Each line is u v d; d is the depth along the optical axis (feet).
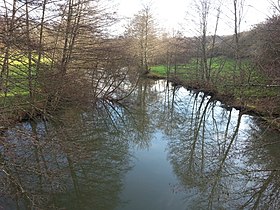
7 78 32.30
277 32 49.62
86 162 42.45
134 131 60.80
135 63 85.56
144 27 137.59
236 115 69.41
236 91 75.56
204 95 96.17
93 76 69.15
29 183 32.78
